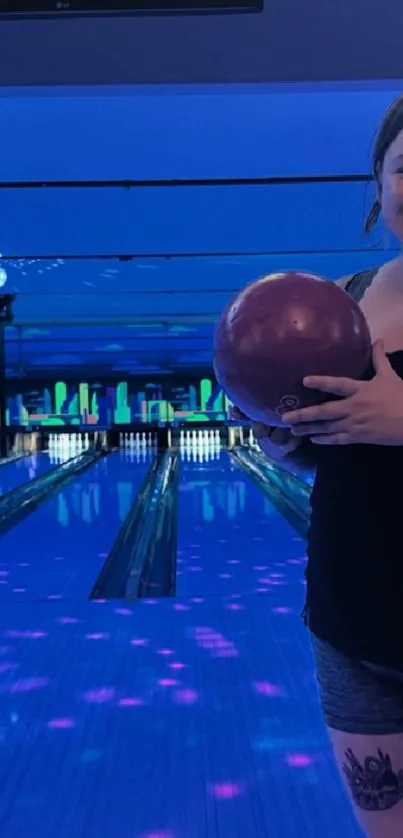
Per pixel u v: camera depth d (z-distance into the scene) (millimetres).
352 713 1101
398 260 1188
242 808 2004
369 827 1121
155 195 6113
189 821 1950
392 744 1081
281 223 6770
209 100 4355
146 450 13453
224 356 1034
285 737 2369
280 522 6098
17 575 4562
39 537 5770
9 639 3314
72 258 8070
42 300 10164
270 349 977
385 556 1062
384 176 1131
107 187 5820
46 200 6199
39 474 10133
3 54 3141
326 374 977
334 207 6508
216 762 2229
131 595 3938
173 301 10391
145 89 3240
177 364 13445
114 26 3115
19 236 7207
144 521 6340
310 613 1177
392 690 1082
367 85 3236
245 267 8477
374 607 1064
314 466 1235
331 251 7785
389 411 961
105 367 13422
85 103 4367
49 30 3117
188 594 3979
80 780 2146
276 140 4996
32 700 2662
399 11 3113
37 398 13578
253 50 3143
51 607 3805
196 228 7051
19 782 2141
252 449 12969
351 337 987
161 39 3121
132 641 3254
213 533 5723
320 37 3127
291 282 1035
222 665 2953
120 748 2318
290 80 3174
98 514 6727
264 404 1018
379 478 1079
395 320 1128
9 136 4863
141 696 2680
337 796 2049
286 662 2969
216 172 5535
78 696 2689
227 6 2854
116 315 11445
